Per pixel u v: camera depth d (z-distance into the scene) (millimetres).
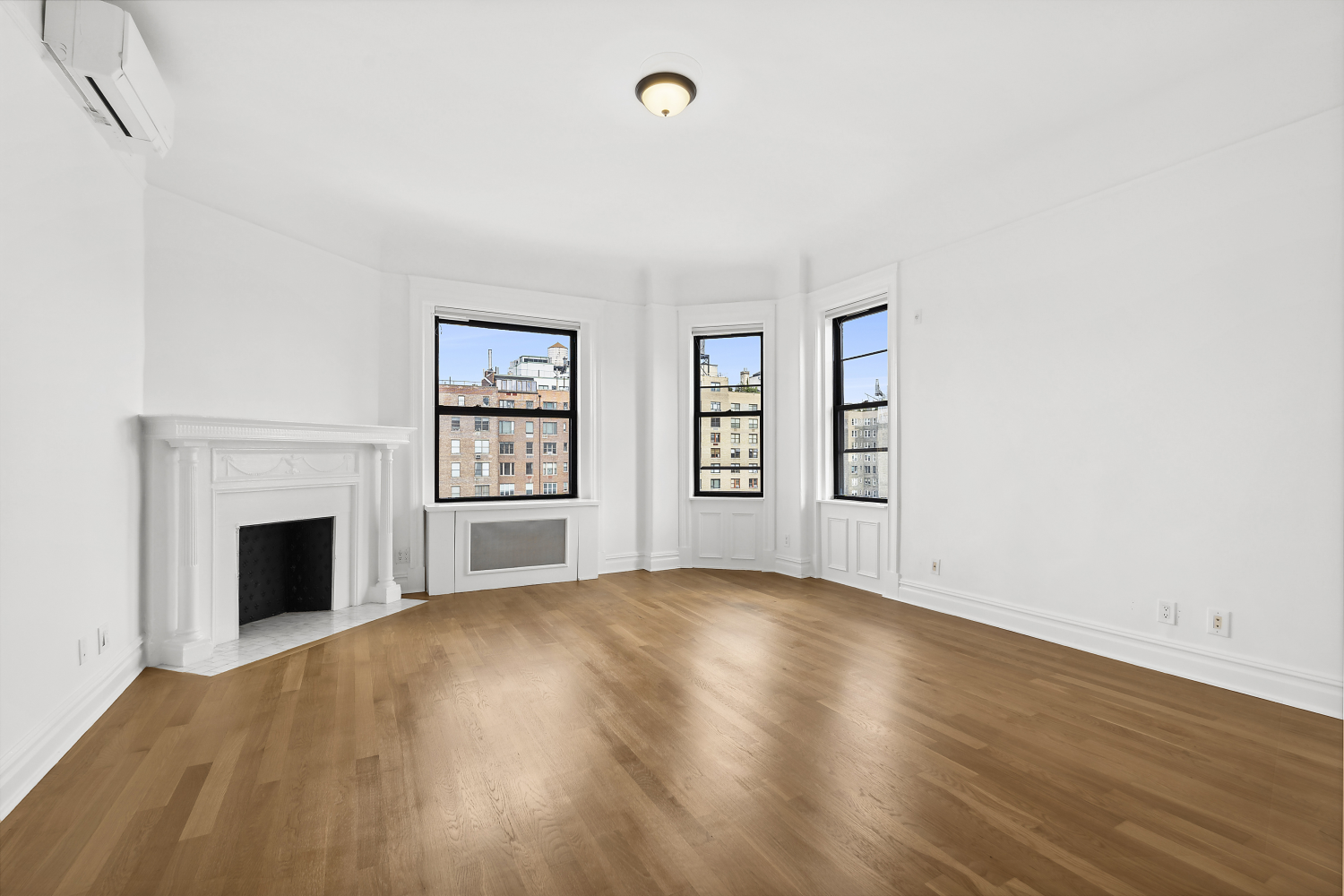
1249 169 2900
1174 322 3178
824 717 2715
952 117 3410
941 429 4449
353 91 3139
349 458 4582
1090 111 3363
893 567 4848
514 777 2215
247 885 1648
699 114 3365
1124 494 3402
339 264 4672
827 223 4969
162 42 2742
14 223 2152
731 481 6195
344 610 4535
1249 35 2742
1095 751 2398
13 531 2141
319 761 2332
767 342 5949
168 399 3561
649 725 2639
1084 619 3605
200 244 3730
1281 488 2832
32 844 1828
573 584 5469
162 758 2352
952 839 1854
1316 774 2217
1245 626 2957
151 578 3389
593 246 5457
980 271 4152
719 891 1631
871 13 2598
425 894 1614
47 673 2352
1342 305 2650
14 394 2154
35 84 2260
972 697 2930
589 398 5859
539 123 3445
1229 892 1627
